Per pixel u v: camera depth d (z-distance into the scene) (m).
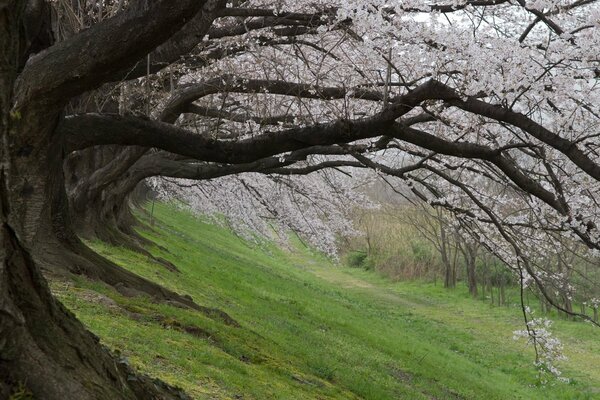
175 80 12.82
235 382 7.71
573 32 8.16
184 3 6.26
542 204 11.95
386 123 8.26
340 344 17.02
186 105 11.16
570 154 7.81
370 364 15.69
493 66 8.32
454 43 8.38
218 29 10.11
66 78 6.80
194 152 9.02
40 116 7.27
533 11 8.32
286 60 11.74
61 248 10.45
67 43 6.76
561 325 32.31
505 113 8.01
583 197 10.64
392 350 19.81
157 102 12.22
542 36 10.01
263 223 25.75
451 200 14.66
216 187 23.17
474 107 8.07
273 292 24.55
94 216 16.78
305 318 19.92
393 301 38.31
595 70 8.48
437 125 11.76
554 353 12.91
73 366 3.60
